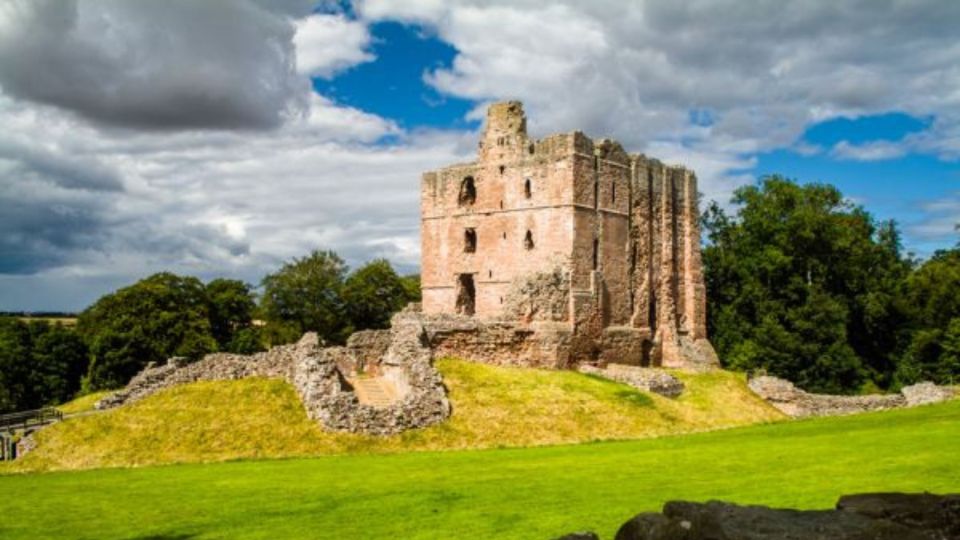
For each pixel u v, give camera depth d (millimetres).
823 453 31125
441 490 26906
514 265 59562
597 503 23672
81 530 23484
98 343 84312
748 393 56531
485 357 50781
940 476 24797
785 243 83750
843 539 11852
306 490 27938
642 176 63875
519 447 39312
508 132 60781
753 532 12047
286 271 100625
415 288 113500
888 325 89750
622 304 61094
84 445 37750
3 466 36219
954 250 101000
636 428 44344
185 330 87750
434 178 64875
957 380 79375
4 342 90125
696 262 69062
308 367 41594
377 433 39031
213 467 34375
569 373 51344
